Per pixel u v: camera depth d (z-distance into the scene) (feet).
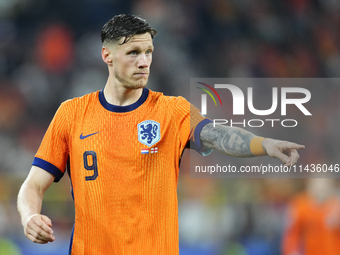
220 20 147.23
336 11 158.30
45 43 136.05
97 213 29.17
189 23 144.66
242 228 95.71
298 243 74.54
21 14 138.31
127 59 28.81
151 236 28.89
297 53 151.74
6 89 128.16
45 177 30.86
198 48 144.46
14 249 85.05
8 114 124.16
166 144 29.63
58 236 84.58
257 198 100.32
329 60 153.58
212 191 101.04
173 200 29.60
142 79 29.14
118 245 28.89
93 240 29.40
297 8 155.33
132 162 29.01
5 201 89.92
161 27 141.08
